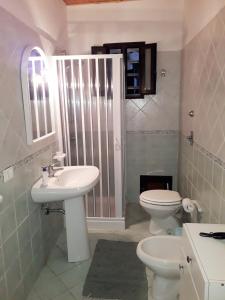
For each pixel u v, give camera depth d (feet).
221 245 3.63
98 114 8.52
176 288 5.58
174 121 10.57
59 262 7.35
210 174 6.04
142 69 9.98
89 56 8.10
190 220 8.13
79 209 7.12
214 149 5.74
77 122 8.70
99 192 9.04
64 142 8.79
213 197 5.80
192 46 8.02
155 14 9.77
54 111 8.32
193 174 7.84
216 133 5.60
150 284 6.41
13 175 5.42
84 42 10.15
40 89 7.09
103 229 9.09
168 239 6.22
